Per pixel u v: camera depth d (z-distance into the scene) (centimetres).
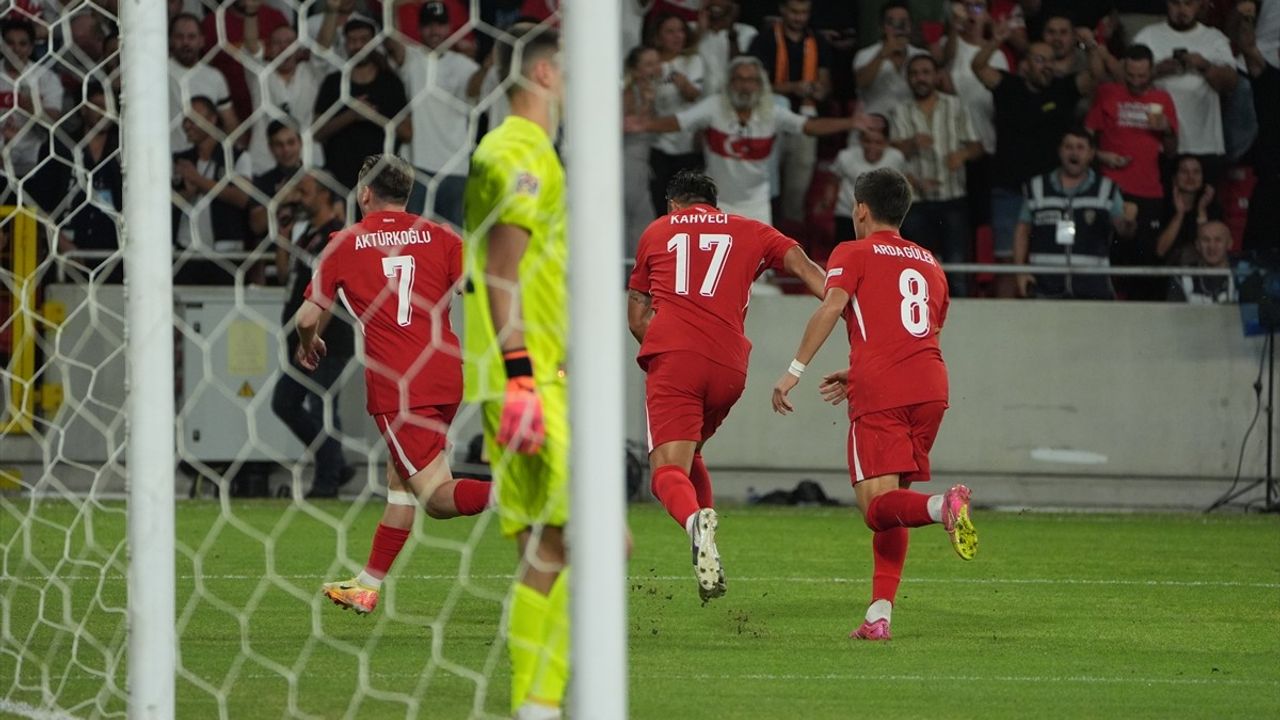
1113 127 4622
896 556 2064
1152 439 4350
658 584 2628
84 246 4262
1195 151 4734
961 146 4594
